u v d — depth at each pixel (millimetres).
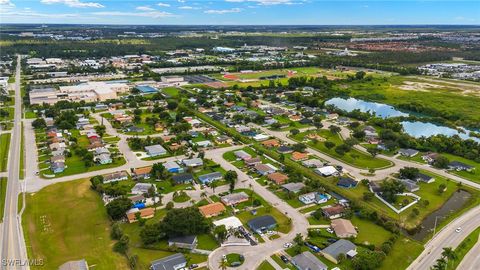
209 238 111062
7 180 146375
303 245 107812
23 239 108000
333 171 159625
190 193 138750
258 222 116500
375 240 111625
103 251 103188
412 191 144500
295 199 136125
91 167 160250
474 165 172750
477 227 120188
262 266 97812
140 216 119438
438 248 108375
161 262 96188
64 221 118188
